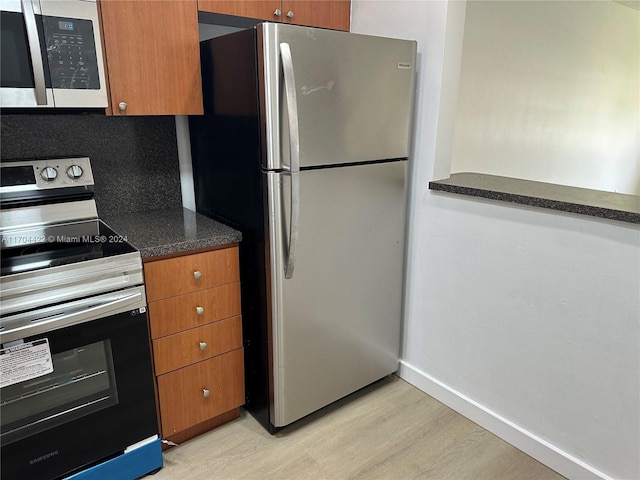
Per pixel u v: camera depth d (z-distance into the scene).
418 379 2.35
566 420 1.76
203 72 1.88
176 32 1.75
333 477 1.79
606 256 1.53
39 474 1.53
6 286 1.32
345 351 2.09
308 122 1.65
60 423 1.53
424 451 1.93
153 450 1.76
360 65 1.74
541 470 1.84
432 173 2.05
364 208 1.95
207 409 1.95
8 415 1.42
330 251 1.88
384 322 2.22
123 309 1.54
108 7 1.58
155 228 1.87
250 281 1.92
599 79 3.92
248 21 1.96
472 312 2.01
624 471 1.63
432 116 1.99
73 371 1.52
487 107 2.87
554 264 1.68
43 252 1.52
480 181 2.03
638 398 1.55
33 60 1.43
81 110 1.70
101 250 1.55
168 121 2.11
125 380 1.62
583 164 4.10
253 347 2.00
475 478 1.80
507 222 1.79
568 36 3.39
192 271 1.74
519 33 2.93
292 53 1.55
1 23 1.38
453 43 1.92
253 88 1.62
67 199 1.76
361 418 2.14
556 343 1.73
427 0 1.90
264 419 2.04
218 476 1.79
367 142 1.86
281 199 1.67
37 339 1.39
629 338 1.53
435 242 2.10
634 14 4.04
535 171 3.50
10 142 1.76
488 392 2.03
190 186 2.24
